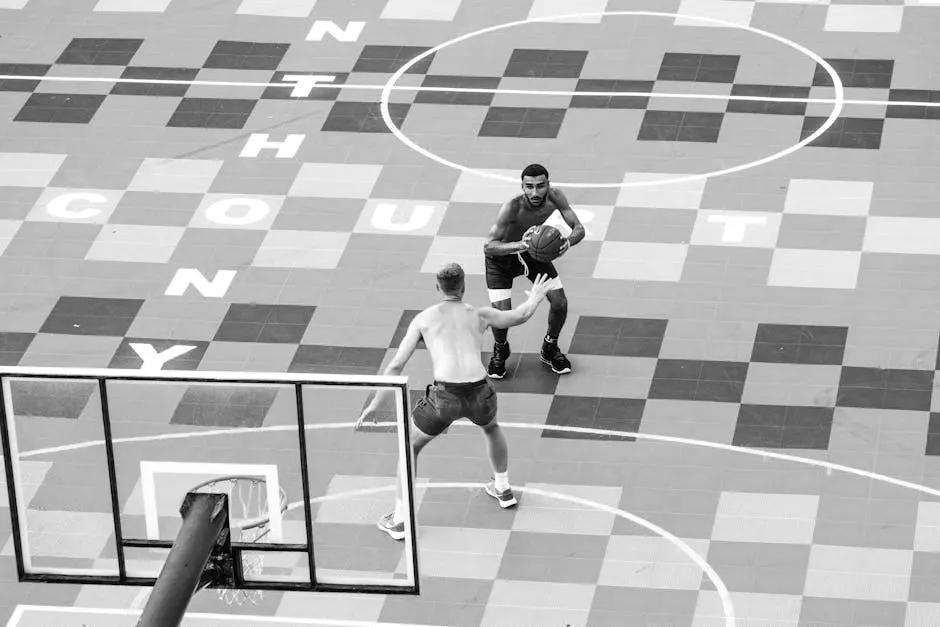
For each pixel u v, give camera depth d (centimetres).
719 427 1794
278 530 1292
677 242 2088
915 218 2106
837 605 1569
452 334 1611
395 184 2222
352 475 1311
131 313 2020
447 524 1684
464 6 2609
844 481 1712
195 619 1578
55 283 2075
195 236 2147
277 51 2523
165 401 1312
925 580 1591
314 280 2058
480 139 2306
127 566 1287
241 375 1255
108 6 2647
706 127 2303
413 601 1597
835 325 1934
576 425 1806
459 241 2112
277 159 2288
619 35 2517
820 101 2342
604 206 2159
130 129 2366
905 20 2512
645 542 1652
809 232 2091
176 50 2538
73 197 2231
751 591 1588
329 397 1317
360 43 2531
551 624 1565
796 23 2520
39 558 1288
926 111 2311
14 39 2575
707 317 1961
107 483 1295
